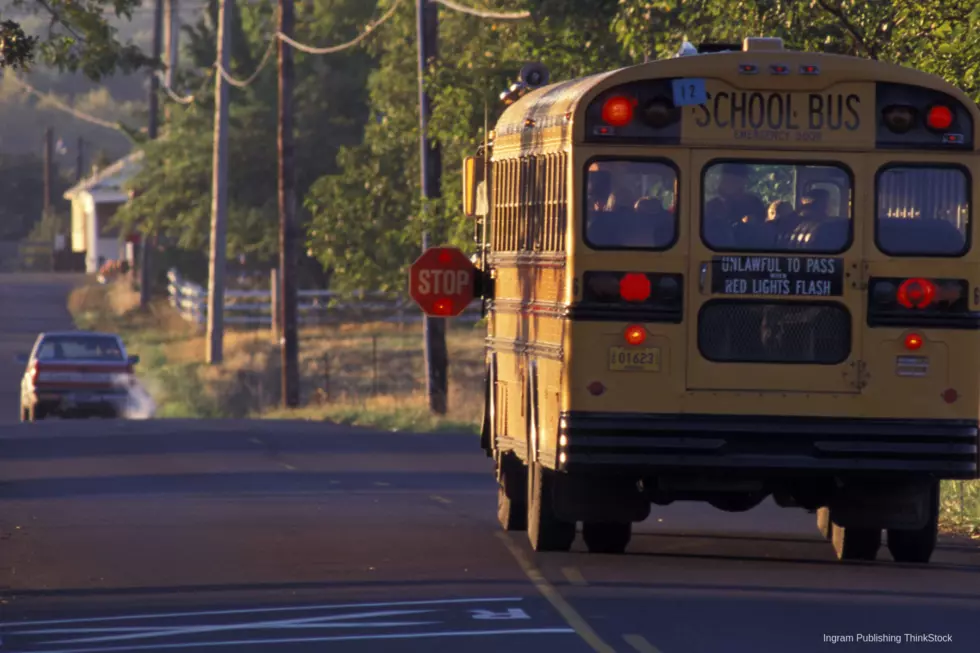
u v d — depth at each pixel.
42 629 42.28
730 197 50.62
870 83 50.62
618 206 50.50
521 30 117.12
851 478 52.00
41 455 100.00
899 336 50.47
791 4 77.31
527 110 57.38
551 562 54.38
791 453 50.28
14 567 53.50
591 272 50.38
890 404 50.47
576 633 40.91
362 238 152.50
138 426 122.25
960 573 52.50
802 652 38.78
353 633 41.16
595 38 104.75
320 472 89.75
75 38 91.25
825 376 50.34
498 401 60.84
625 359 50.25
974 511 68.25
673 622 42.44
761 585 48.94
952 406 50.62
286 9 158.62
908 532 54.94
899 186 50.72
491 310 62.25
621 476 53.28
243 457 98.94
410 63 157.25
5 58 80.75
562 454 50.25
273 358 193.88
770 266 50.41
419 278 62.72
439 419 127.62
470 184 63.81
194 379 178.62
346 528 64.25
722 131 50.50
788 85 50.53
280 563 54.16
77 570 52.78
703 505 76.88
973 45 69.12
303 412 143.88
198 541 60.09
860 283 50.44
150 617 43.91
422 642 39.91
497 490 80.50
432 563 54.06
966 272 50.62
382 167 153.50
